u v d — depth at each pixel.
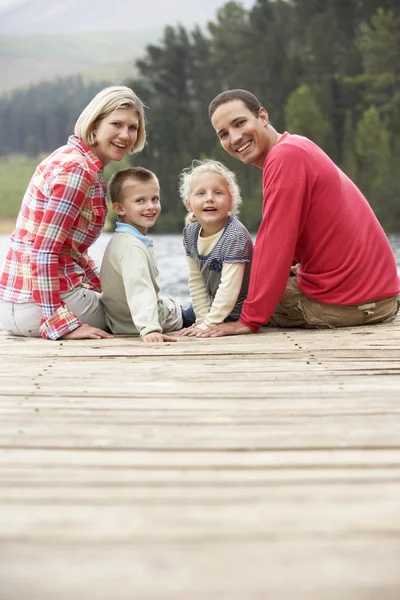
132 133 3.60
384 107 52.19
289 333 3.60
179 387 2.34
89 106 3.54
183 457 1.65
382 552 1.16
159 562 1.12
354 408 2.06
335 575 1.08
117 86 3.58
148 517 1.30
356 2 57.06
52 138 147.50
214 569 1.10
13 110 148.75
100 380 2.46
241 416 1.99
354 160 50.31
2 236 50.97
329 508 1.34
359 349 3.03
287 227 3.46
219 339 3.41
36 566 1.11
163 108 57.84
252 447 1.71
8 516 1.31
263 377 2.48
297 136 3.65
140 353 3.00
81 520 1.29
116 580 1.07
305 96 51.81
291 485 1.46
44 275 3.46
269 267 3.49
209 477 1.51
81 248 3.67
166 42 61.38
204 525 1.27
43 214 3.49
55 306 3.49
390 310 3.86
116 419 1.97
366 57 54.78
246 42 60.34
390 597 1.01
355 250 3.64
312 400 2.16
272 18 61.00
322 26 57.16
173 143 57.38
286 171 3.44
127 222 3.71
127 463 1.61
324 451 1.69
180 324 3.98
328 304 3.70
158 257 21.14
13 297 3.58
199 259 3.80
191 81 61.38
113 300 3.72
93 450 1.71
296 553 1.15
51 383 2.41
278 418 1.97
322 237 3.60
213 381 2.43
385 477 1.51
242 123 3.71
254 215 47.56
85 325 3.54
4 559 1.14
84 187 3.43
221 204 3.67
